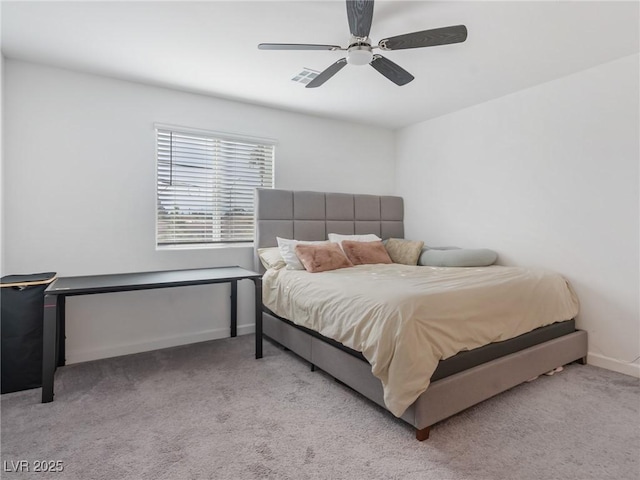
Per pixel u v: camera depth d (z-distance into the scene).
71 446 1.73
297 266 3.20
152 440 1.79
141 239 3.12
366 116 4.12
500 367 2.13
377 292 2.11
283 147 3.89
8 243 2.62
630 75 2.61
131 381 2.49
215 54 2.58
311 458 1.65
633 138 2.61
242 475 1.54
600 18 2.12
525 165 3.28
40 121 2.72
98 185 2.94
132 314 3.09
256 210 3.60
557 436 1.83
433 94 3.40
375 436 1.83
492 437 1.82
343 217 4.14
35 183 2.71
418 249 3.80
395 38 1.92
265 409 2.10
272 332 3.22
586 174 2.86
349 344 2.08
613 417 2.02
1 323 2.27
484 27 2.21
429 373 1.76
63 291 2.18
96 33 2.30
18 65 2.64
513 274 2.72
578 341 2.75
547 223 3.12
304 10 2.04
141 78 3.00
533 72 2.90
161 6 2.01
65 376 2.57
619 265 2.69
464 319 2.01
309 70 2.86
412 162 4.49
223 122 3.51
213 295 3.49
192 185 3.42
